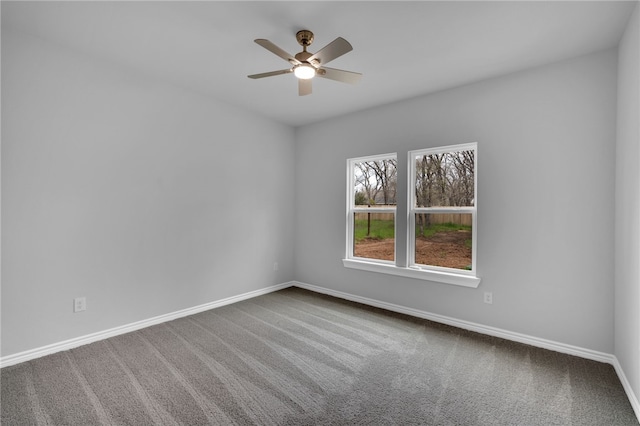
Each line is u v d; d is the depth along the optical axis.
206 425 1.66
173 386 2.01
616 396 1.93
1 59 2.18
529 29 2.13
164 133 3.12
